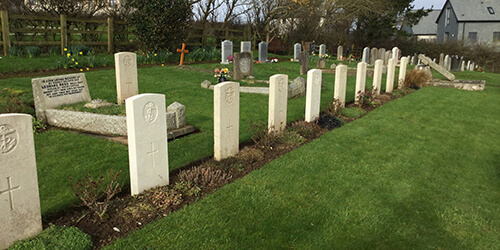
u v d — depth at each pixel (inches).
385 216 188.5
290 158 259.6
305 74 705.0
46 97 317.4
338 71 402.9
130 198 189.0
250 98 457.4
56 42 669.9
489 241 171.3
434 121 402.9
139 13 733.9
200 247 152.6
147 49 746.2
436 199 211.2
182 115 303.7
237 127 257.8
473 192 223.3
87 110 319.0
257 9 1168.2
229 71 665.0
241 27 1250.0
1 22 594.9
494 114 455.2
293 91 471.8
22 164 141.7
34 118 304.5
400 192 217.2
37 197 149.4
